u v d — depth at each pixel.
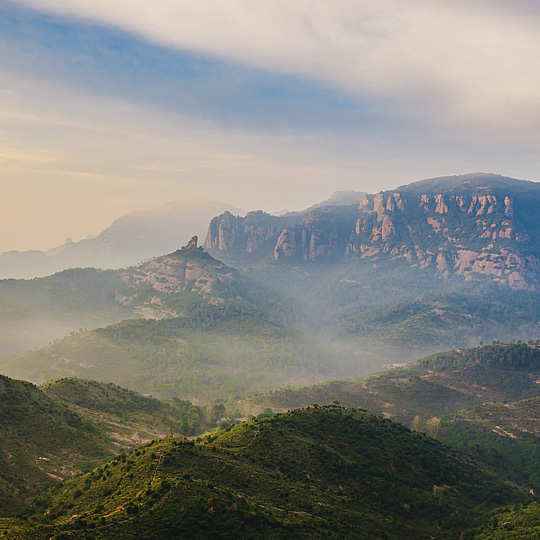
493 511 147.88
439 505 149.75
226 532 97.88
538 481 196.88
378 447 179.50
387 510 142.88
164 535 93.12
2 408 171.00
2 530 90.25
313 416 189.75
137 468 123.00
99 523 94.50
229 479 126.56
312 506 127.31
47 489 133.12
